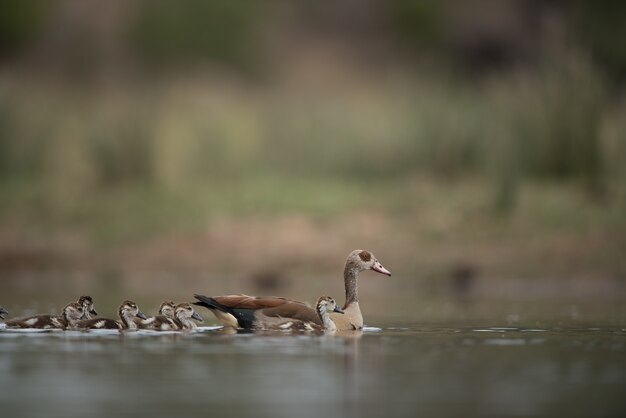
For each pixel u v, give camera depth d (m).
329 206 32.06
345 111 36.31
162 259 30.30
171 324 17.75
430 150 34.53
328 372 13.16
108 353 14.57
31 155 35.44
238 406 11.23
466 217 30.52
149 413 10.92
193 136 35.25
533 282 27.94
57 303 22.14
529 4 55.53
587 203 30.67
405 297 24.92
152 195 33.28
